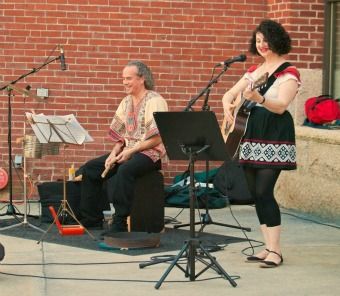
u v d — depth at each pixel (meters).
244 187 10.58
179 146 6.59
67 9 10.93
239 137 7.14
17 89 9.09
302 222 9.56
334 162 9.48
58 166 11.02
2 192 11.00
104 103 11.02
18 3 10.88
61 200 9.10
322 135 9.66
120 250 7.85
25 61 10.93
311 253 7.79
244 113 7.16
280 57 7.21
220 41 11.15
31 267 7.13
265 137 7.09
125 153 8.59
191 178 6.55
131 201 8.53
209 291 6.33
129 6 11.00
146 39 11.04
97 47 10.99
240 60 8.77
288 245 8.19
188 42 11.10
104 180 9.02
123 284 6.55
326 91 10.73
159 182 8.74
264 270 7.05
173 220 9.59
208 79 11.15
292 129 7.15
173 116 6.42
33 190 10.98
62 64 9.75
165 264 7.25
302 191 10.12
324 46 10.77
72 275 6.84
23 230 8.85
